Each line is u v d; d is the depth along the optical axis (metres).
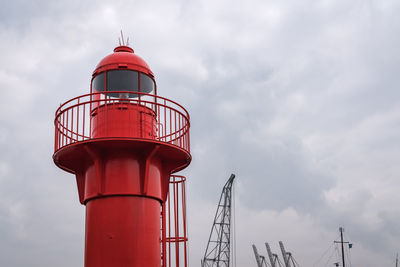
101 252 13.03
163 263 15.21
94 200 13.61
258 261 108.19
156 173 14.30
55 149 14.19
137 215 13.41
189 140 14.99
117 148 13.61
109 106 14.12
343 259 64.56
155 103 14.08
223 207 121.12
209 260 118.50
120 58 15.02
